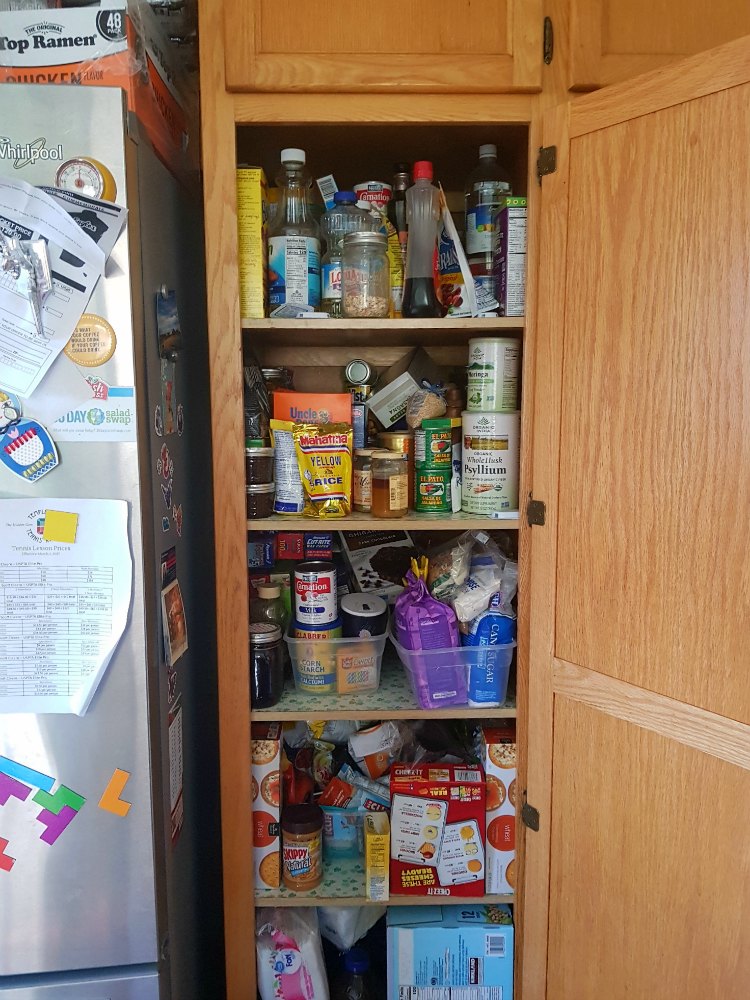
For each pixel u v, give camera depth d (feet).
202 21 3.59
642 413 3.43
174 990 3.92
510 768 4.28
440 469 4.19
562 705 3.94
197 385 4.66
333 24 3.60
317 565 4.42
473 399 4.18
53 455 3.21
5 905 3.41
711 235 3.13
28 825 3.37
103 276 3.16
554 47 3.67
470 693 4.25
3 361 3.13
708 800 3.38
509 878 4.35
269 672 4.17
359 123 3.71
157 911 3.53
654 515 3.44
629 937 3.76
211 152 3.67
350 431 4.12
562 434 3.77
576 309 3.64
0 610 3.25
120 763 3.39
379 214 4.24
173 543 3.96
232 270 3.75
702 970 3.49
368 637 4.35
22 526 3.22
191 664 4.42
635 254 3.38
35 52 3.32
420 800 4.23
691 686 3.39
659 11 3.68
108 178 3.10
